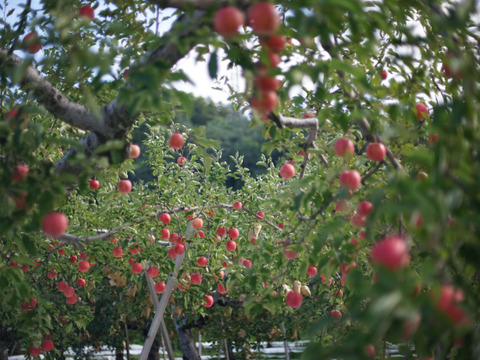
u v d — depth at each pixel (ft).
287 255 10.95
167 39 7.73
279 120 10.98
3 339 24.61
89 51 8.30
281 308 14.03
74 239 15.40
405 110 9.53
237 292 25.70
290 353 32.89
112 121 10.14
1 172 8.90
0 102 10.74
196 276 18.95
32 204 8.22
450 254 7.08
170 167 21.91
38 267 18.08
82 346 34.76
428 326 6.53
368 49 8.92
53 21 10.87
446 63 10.10
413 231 6.95
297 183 9.53
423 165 10.50
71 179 8.36
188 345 32.53
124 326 36.88
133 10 12.57
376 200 6.48
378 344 10.16
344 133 10.54
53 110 9.95
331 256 9.96
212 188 22.30
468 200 7.16
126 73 12.03
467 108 6.93
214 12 7.40
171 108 11.07
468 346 7.42
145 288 29.66
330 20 7.86
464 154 7.02
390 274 5.78
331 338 12.84
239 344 33.32
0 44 10.71
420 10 10.57
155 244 19.12
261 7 6.98
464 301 7.04
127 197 16.78
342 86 10.25
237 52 8.29
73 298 17.93
